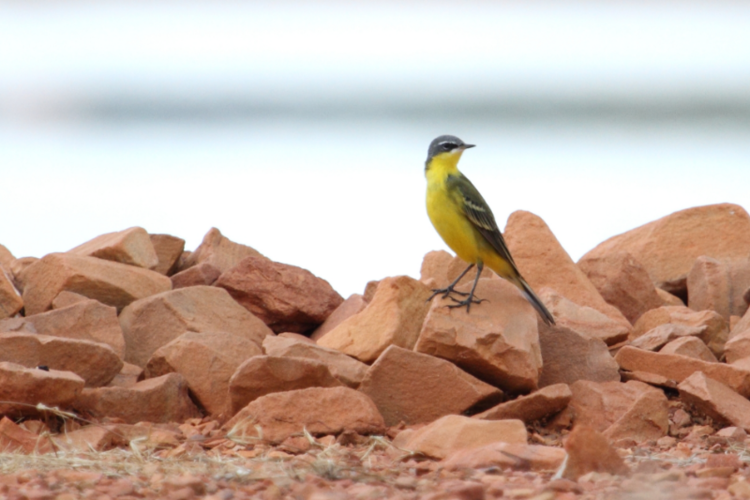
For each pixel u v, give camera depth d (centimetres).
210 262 1894
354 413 1214
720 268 1870
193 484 930
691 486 906
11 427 1145
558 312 1622
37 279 1661
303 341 1523
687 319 1670
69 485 951
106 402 1260
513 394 1388
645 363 1464
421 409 1310
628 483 918
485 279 1512
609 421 1328
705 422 1335
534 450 1056
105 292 1648
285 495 905
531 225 1906
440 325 1352
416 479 970
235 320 1633
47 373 1187
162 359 1395
